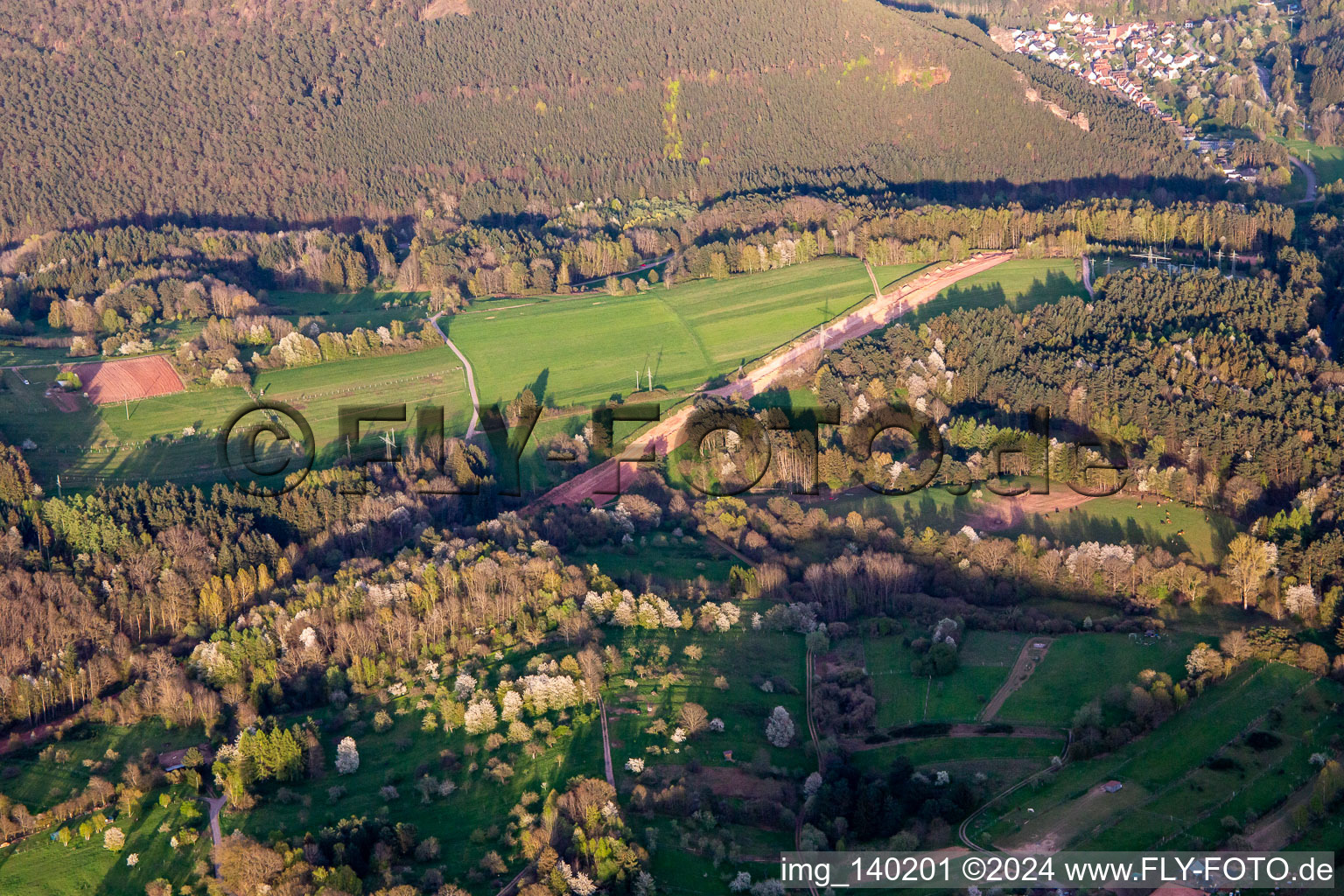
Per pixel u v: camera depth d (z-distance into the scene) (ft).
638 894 543.80
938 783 618.03
